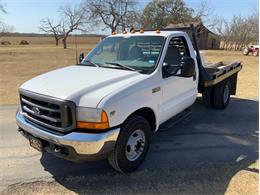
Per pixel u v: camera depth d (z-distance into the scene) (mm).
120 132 3498
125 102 3451
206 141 4984
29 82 3887
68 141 3180
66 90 3336
